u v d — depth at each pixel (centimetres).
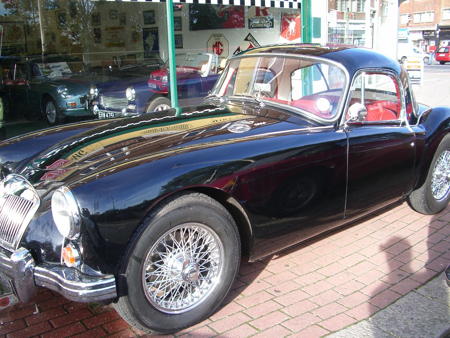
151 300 272
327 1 1053
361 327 293
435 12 5553
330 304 320
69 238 252
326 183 341
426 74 2409
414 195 468
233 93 435
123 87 786
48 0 768
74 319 303
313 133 341
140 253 260
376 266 375
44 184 284
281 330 290
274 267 373
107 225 251
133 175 263
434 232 441
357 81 372
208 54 805
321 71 379
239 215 310
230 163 291
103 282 251
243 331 289
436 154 455
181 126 349
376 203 399
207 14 820
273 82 403
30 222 276
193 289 294
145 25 764
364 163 366
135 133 341
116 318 304
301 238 349
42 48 768
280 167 311
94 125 420
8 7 730
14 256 264
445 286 343
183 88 766
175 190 267
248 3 848
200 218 279
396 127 402
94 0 785
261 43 980
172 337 284
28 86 739
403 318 303
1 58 722
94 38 795
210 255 295
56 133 396
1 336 286
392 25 1551
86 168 286
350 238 428
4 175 355
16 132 730
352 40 1283
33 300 326
